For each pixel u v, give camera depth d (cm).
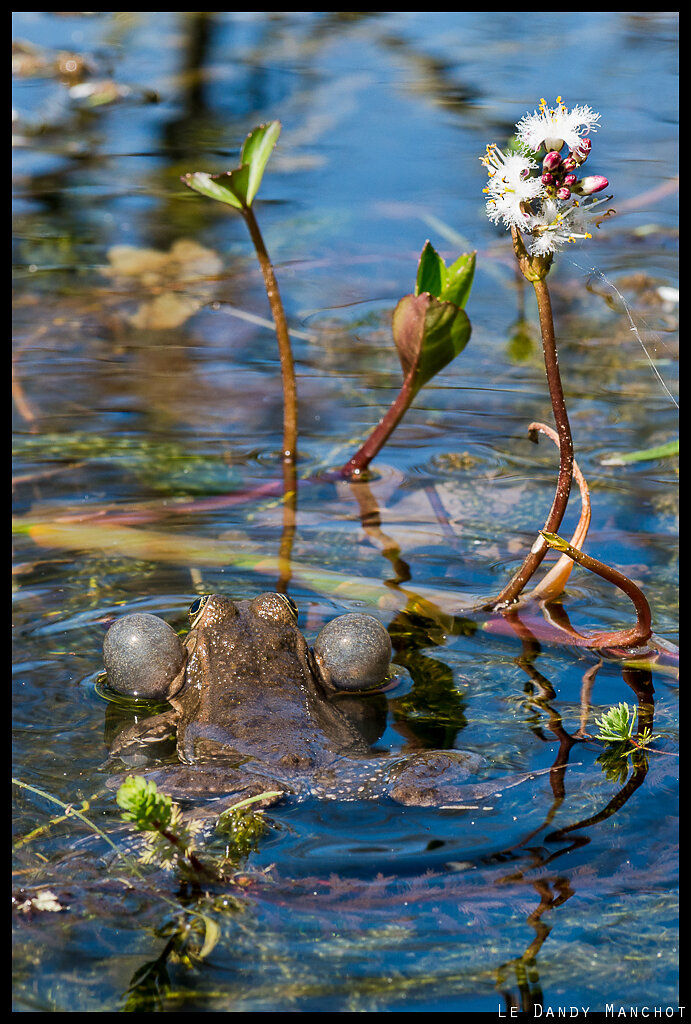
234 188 768
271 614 578
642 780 479
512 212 556
